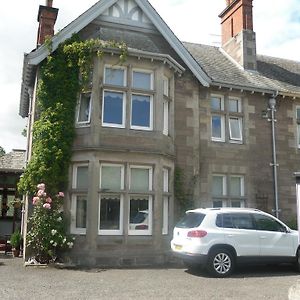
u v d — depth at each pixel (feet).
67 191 39.19
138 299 24.43
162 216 40.57
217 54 59.93
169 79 44.52
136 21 45.91
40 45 43.70
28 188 38.88
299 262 35.65
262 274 34.60
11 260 41.29
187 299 24.64
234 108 50.57
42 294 25.30
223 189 48.08
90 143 38.93
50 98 40.55
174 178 44.27
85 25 42.42
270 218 36.24
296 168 51.44
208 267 32.94
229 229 34.17
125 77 41.16
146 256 39.17
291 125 52.42
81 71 40.16
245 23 57.00
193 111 46.88
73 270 34.68
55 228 37.47
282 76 58.34
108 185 39.52
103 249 38.04
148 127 41.50
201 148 46.93
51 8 46.52
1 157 62.80
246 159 49.03
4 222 60.75
